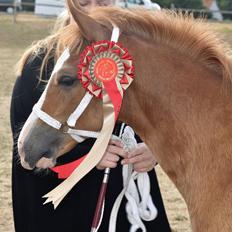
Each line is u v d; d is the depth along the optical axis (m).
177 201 5.67
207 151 2.70
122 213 3.29
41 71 3.03
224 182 2.64
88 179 3.26
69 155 3.09
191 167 2.73
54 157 2.82
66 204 3.26
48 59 3.08
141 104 2.78
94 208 3.25
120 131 3.18
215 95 2.71
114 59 2.72
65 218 3.27
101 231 3.28
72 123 2.76
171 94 2.73
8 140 7.55
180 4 19.11
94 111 2.77
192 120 2.72
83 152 3.10
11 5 22.84
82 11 2.75
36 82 3.16
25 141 2.82
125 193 3.26
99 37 2.73
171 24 2.80
